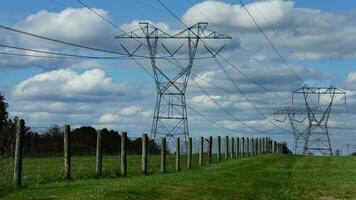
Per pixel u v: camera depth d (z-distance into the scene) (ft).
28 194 65.67
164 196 71.72
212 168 136.05
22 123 73.77
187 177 96.27
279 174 116.78
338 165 165.17
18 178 73.05
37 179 85.10
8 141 84.28
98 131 97.81
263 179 101.45
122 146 102.73
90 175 95.96
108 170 110.42
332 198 83.46
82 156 188.34
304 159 201.77
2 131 85.71
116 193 68.08
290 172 125.39
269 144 318.86
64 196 64.34
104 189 70.95
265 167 145.18
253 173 115.96
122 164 102.47
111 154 220.23
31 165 126.62
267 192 85.10
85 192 67.77
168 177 96.37
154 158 179.63
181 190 77.41
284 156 226.99
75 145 197.57
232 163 162.20
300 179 107.45
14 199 61.57
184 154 202.69
